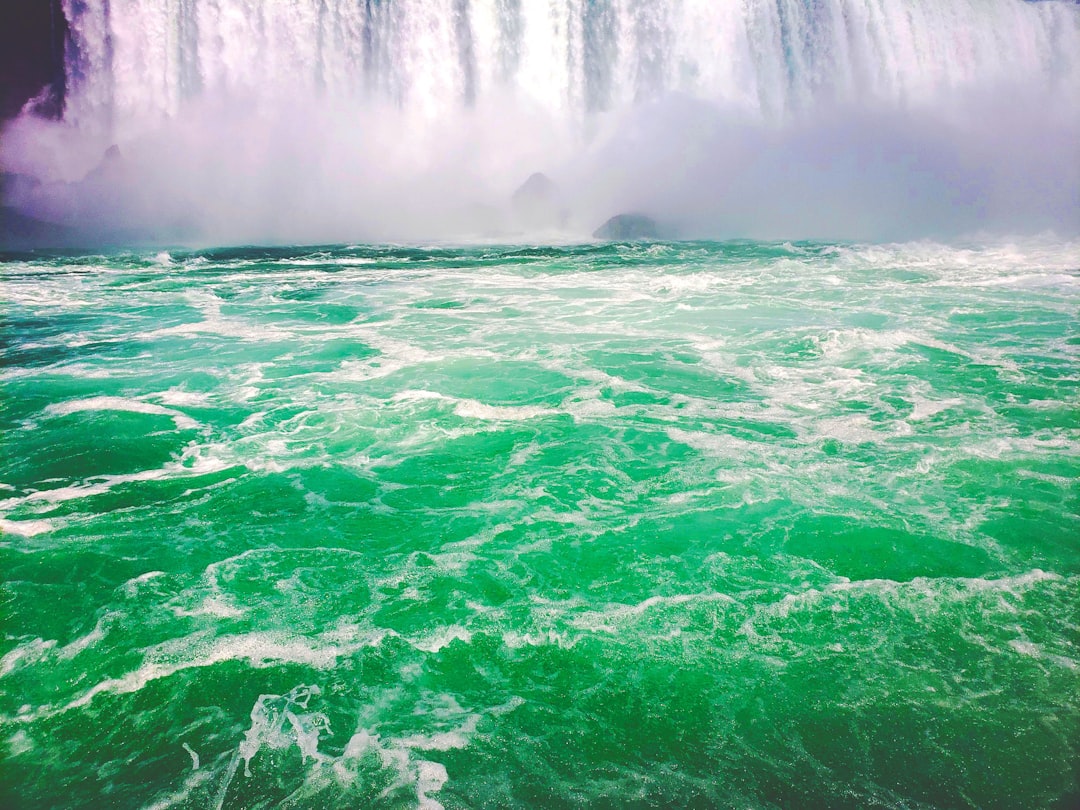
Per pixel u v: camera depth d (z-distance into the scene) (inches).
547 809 141.9
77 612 198.5
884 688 170.2
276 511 252.7
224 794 145.6
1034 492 255.6
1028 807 141.1
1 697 169.0
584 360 417.7
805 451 291.7
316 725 162.6
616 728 161.3
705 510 248.8
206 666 179.6
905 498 253.3
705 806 142.3
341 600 205.2
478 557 225.3
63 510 250.7
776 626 191.9
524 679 175.8
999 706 164.6
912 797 143.5
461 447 303.0
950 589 203.3
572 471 280.1
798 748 155.1
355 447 303.4
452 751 155.8
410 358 423.2
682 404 346.6
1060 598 200.2
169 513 250.4
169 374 395.9
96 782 148.4
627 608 200.2
